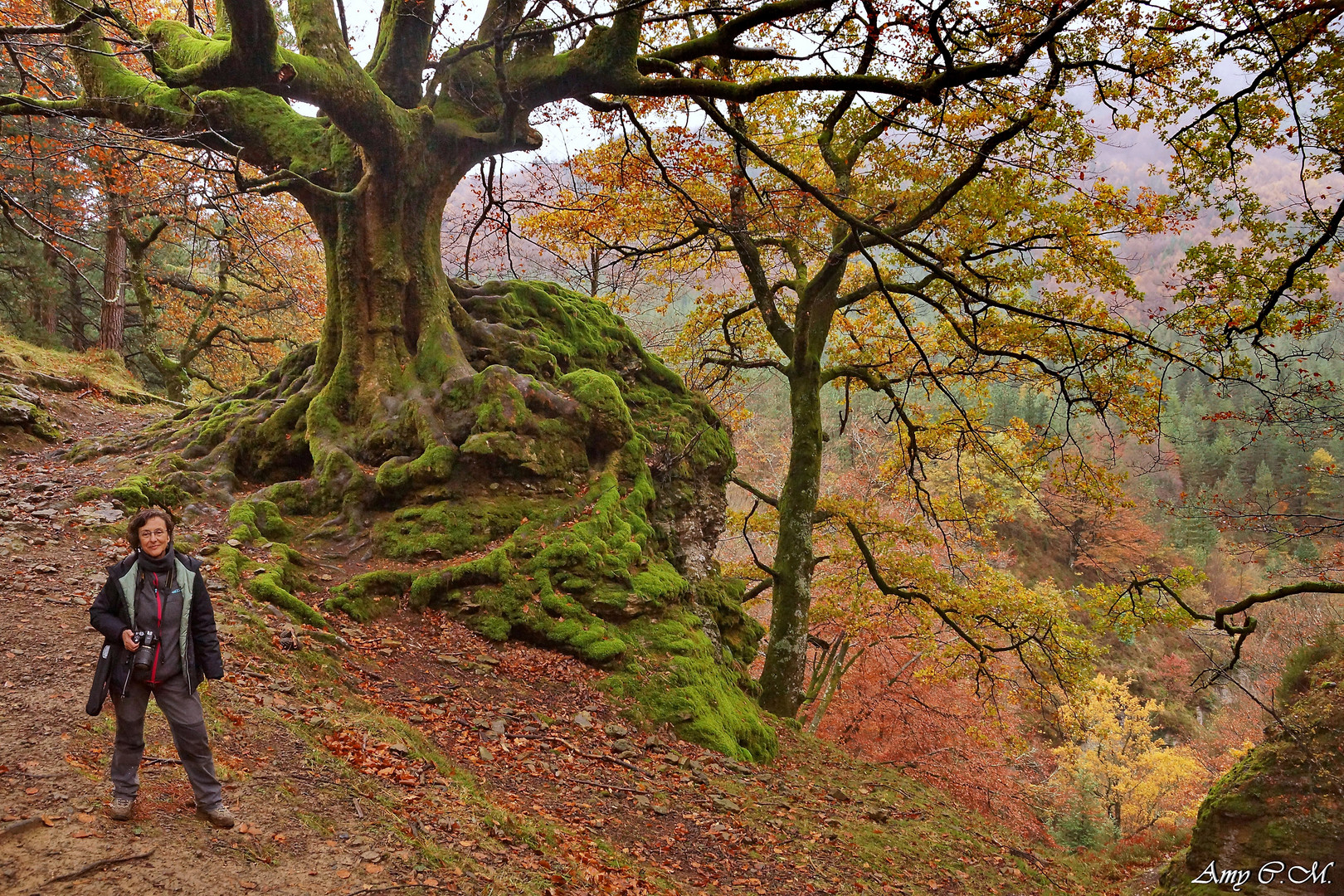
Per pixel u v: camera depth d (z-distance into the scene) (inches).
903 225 547.2
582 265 845.2
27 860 157.8
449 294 550.0
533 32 404.5
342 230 516.4
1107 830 876.6
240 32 375.6
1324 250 441.1
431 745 291.7
